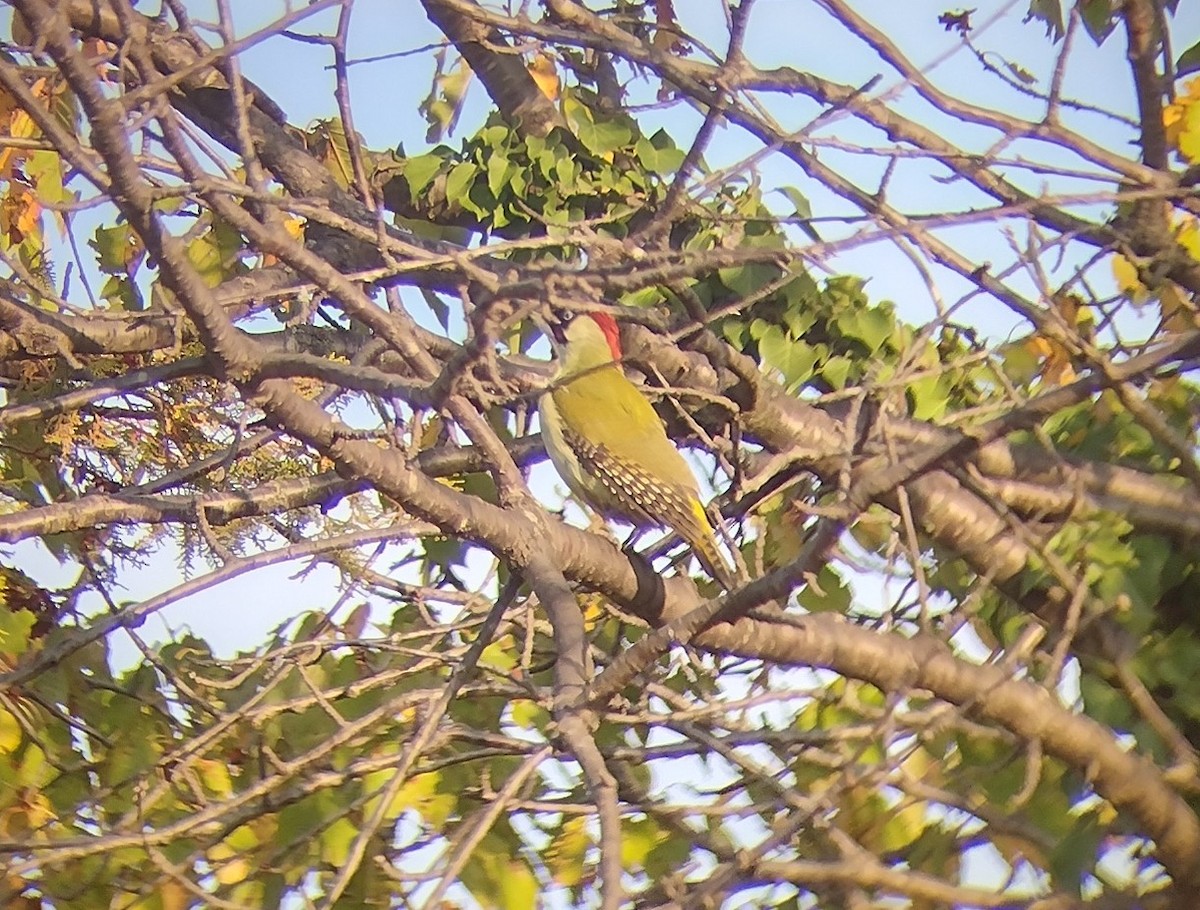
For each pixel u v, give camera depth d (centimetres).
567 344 1152
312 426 814
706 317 970
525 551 878
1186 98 1164
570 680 793
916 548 862
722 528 927
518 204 1304
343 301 788
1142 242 1038
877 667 916
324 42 837
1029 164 873
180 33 816
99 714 1055
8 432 1269
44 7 665
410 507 849
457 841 800
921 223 752
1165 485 1042
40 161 1140
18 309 1028
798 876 830
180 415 1269
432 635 1055
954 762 1002
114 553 1226
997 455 1098
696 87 1010
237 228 751
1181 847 916
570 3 1090
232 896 902
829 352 1216
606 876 636
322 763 974
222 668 1059
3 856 912
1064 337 823
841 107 823
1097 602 978
